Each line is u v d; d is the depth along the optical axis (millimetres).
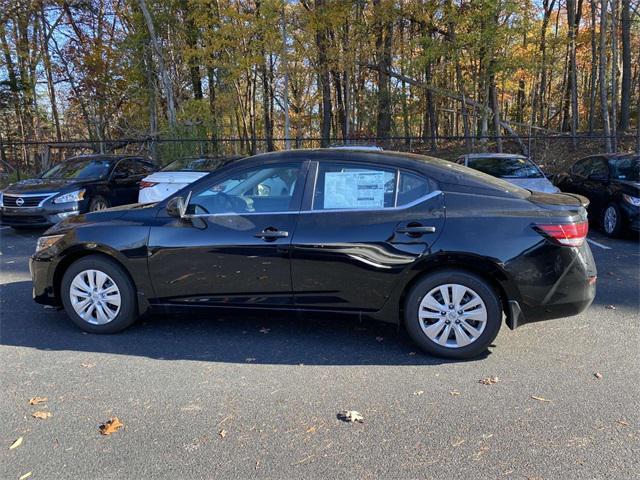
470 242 3783
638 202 8391
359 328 4617
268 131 24797
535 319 3895
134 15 18141
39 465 2670
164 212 4363
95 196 9977
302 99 27219
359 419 3084
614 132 15812
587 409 3191
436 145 22328
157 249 4254
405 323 4004
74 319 4512
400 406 3244
